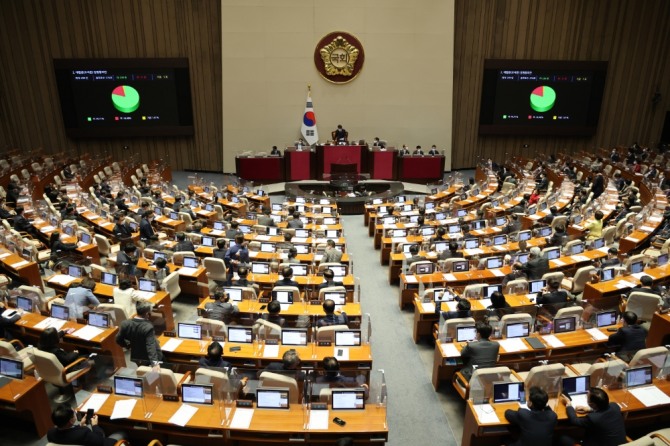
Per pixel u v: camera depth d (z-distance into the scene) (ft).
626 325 24.61
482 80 80.38
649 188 60.39
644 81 82.69
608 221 48.62
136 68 75.77
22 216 44.55
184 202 55.57
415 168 73.46
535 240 42.27
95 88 75.72
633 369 20.79
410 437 22.77
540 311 27.55
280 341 24.76
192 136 81.82
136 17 75.15
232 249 35.83
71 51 74.90
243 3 75.05
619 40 80.48
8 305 28.55
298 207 56.80
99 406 19.29
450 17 76.84
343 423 18.67
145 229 42.65
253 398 20.24
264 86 78.23
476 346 22.90
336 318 25.94
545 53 80.33
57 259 37.24
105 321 26.48
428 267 35.42
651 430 21.27
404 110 80.23
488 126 82.02
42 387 21.52
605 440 17.75
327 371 19.79
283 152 79.10
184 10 75.72
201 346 24.53
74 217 47.78
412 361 29.22
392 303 37.09
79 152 79.92
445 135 81.51
